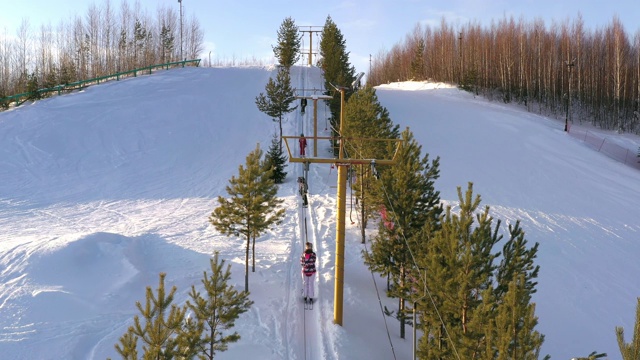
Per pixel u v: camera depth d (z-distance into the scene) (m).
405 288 16.12
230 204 19.39
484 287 13.48
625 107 75.50
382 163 17.73
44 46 75.50
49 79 56.31
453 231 13.52
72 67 70.25
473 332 11.73
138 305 10.52
